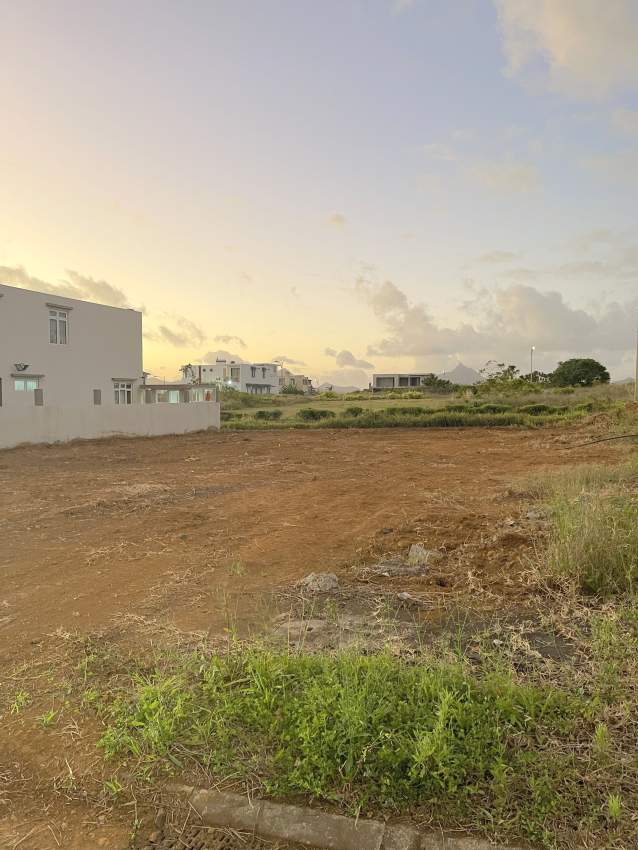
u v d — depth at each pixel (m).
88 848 2.11
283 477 10.98
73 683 3.17
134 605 4.35
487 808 2.11
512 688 2.67
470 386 44.72
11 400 20.28
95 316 24.86
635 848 1.92
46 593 4.71
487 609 3.92
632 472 8.13
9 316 20.56
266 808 2.22
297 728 2.51
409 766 2.28
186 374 79.44
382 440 18.28
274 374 84.56
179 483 10.41
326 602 4.18
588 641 3.32
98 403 25.00
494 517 6.52
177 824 2.20
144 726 2.65
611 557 4.20
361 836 2.07
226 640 3.59
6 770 2.53
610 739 2.41
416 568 4.85
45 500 8.81
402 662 3.06
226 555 5.64
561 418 21.97
